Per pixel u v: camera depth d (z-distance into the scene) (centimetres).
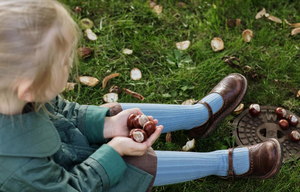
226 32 248
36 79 97
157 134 136
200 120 183
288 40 243
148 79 224
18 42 92
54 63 99
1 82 97
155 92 216
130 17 259
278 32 248
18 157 105
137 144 128
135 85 219
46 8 96
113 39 245
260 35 242
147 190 132
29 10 93
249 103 212
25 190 108
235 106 195
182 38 250
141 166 132
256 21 256
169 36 251
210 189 175
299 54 234
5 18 91
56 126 134
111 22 254
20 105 107
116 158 124
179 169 147
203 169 157
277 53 235
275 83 219
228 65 226
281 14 259
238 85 197
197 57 233
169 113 170
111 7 265
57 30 97
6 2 94
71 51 108
